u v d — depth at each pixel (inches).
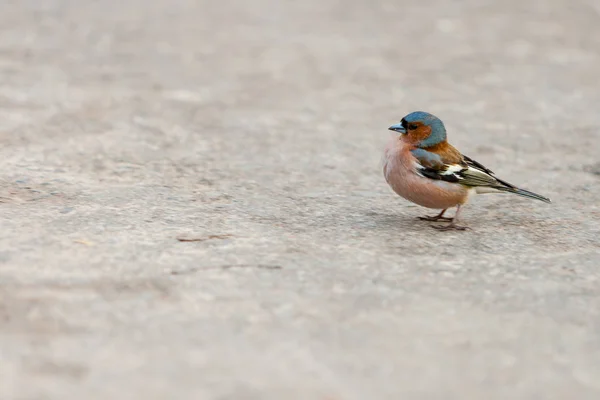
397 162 467.2
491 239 458.6
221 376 289.3
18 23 1108.5
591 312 360.2
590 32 1177.4
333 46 1057.5
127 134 657.6
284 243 432.1
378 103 810.2
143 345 310.2
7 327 319.0
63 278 367.9
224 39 1074.7
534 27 1203.2
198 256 404.8
